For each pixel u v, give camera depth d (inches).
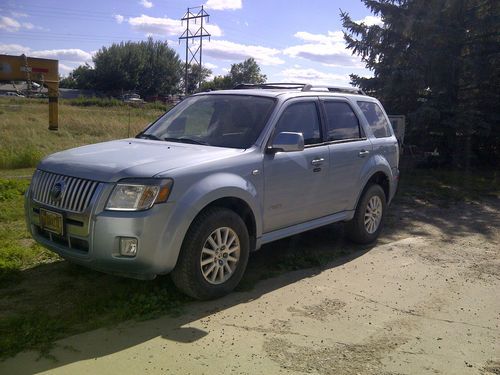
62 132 832.3
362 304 182.4
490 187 462.9
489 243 273.1
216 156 179.9
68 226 164.1
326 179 223.5
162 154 178.4
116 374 130.4
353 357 144.8
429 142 582.6
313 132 222.8
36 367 131.8
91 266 162.9
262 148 194.4
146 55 3922.2
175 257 163.6
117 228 155.6
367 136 255.8
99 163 168.4
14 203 302.0
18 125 839.7
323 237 268.2
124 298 171.8
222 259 178.9
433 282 208.1
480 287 204.5
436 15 544.1
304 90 233.0
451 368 141.6
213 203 179.5
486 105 560.1
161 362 136.9
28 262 206.8
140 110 1791.3
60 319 158.2
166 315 165.2
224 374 132.6
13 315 160.1
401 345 153.3
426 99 575.8
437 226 308.0
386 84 576.7
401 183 467.5
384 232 287.9
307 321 166.4
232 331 156.5
